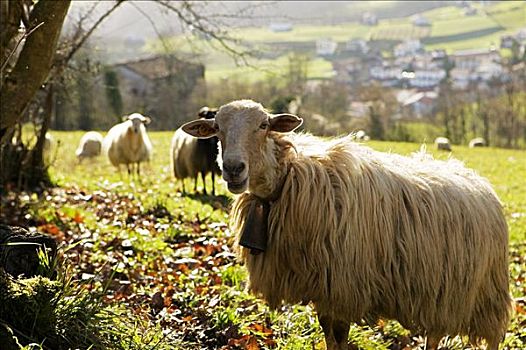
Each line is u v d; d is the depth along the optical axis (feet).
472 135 203.72
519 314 21.52
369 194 16.22
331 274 15.85
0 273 14.66
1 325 13.60
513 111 207.41
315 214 15.85
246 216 16.90
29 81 23.22
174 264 24.45
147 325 16.80
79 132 122.42
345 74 398.21
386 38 560.61
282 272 16.40
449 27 603.26
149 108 161.17
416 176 17.54
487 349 18.65
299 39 506.07
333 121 176.86
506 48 495.41
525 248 33.06
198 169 44.98
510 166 85.61
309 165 16.24
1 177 41.19
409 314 16.83
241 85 168.66
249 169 15.64
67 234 28.48
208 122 16.83
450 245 17.11
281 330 18.70
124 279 22.57
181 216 34.01
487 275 18.13
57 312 14.55
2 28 22.47
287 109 144.46
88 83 46.93
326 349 17.26
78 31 38.93
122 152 54.24
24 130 67.36
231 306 20.13
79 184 45.68
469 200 17.76
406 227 16.60
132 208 35.63
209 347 17.84
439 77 433.89
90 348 14.39
